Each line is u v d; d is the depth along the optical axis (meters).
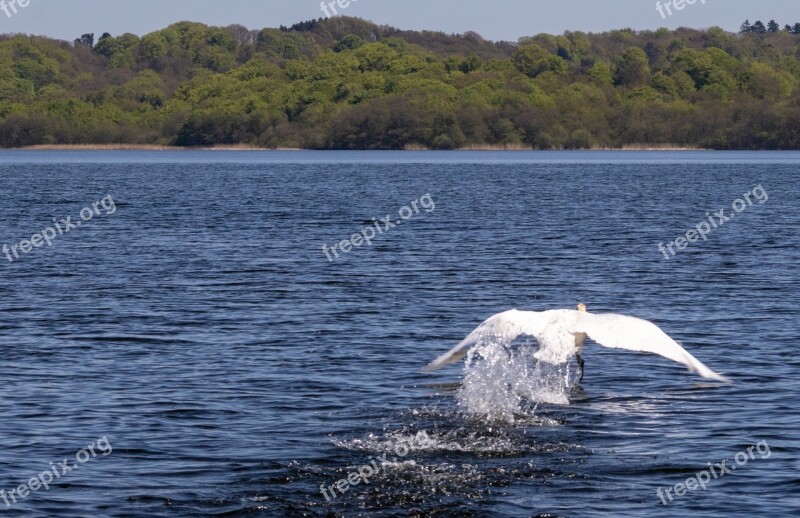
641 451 21.55
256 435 22.55
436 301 40.00
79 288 43.16
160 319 35.88
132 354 30.31
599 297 41.28
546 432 22.72
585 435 22.55
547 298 41.09
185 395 25.70
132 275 47.19
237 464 20.77
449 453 21.41
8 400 25.22
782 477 20.08
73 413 24.17
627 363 28.97
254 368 28.53
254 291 42.22
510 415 23.91
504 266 50.62
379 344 31.67
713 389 26.28
